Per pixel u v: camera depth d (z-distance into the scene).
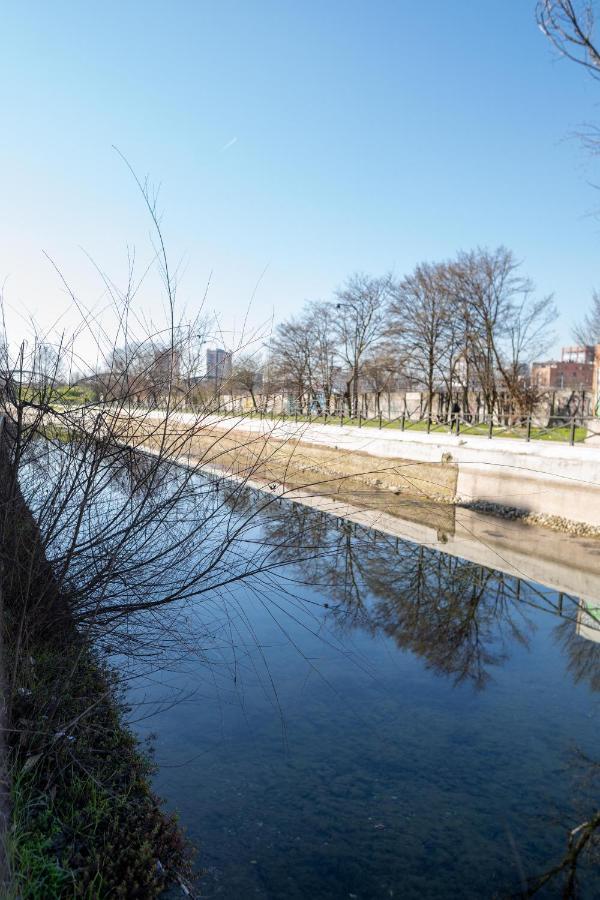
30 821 3.22
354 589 10.02
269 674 6.99
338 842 4.37
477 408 37.03
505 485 18.84
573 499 16.64
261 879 3.91
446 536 15.97
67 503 4.89
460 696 6.95
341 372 45.75
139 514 4.93
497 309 36.34
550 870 4.16
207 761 5.26
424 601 10.10
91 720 4.52
